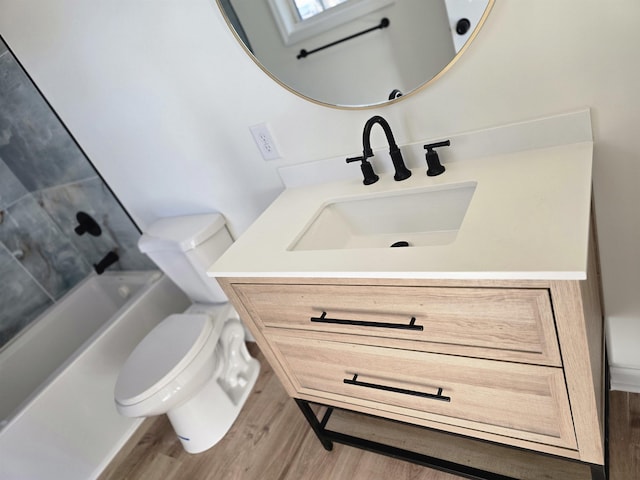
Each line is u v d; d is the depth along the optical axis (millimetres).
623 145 1001
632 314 1257
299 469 1543
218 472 1649
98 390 1859
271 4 1126
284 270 993
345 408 1321
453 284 806
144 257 2244
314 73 1190
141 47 1397
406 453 1337
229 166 1573
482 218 888
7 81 1861
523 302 758
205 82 1385
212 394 1777
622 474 1198
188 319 1730
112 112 1635
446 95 1100
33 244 2334
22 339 2158
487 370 913
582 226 755
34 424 1657
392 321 956
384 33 1055
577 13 886
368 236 1293
